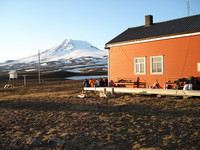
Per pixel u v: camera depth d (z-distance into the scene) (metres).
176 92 12.84
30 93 21.75
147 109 9.98
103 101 13.02
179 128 6.76
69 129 7.23
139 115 8.80
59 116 9.23
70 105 11.98
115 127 7.22
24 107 12.16
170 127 6.91
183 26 15.12
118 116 8.78
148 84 15.94
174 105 10.61
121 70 17.83
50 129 7.35
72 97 15.55
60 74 79.12
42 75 75.69
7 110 11.45
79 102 12.97
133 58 16.91
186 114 8.60
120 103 11.99
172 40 14.52
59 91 22.06
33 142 6.04
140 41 16.17
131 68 17.09
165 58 14.93
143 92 14.59
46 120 8.66
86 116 9.02
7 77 71.94
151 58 15.73
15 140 6.41
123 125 7.41
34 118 9.15
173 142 5.58
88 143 5.86
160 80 15.24
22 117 9.48
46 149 5.63
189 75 13.76
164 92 13.41
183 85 13.68
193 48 13.53
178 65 14.27
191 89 12.78
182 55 14.06
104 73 93.31
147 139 5.91
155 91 13.88
